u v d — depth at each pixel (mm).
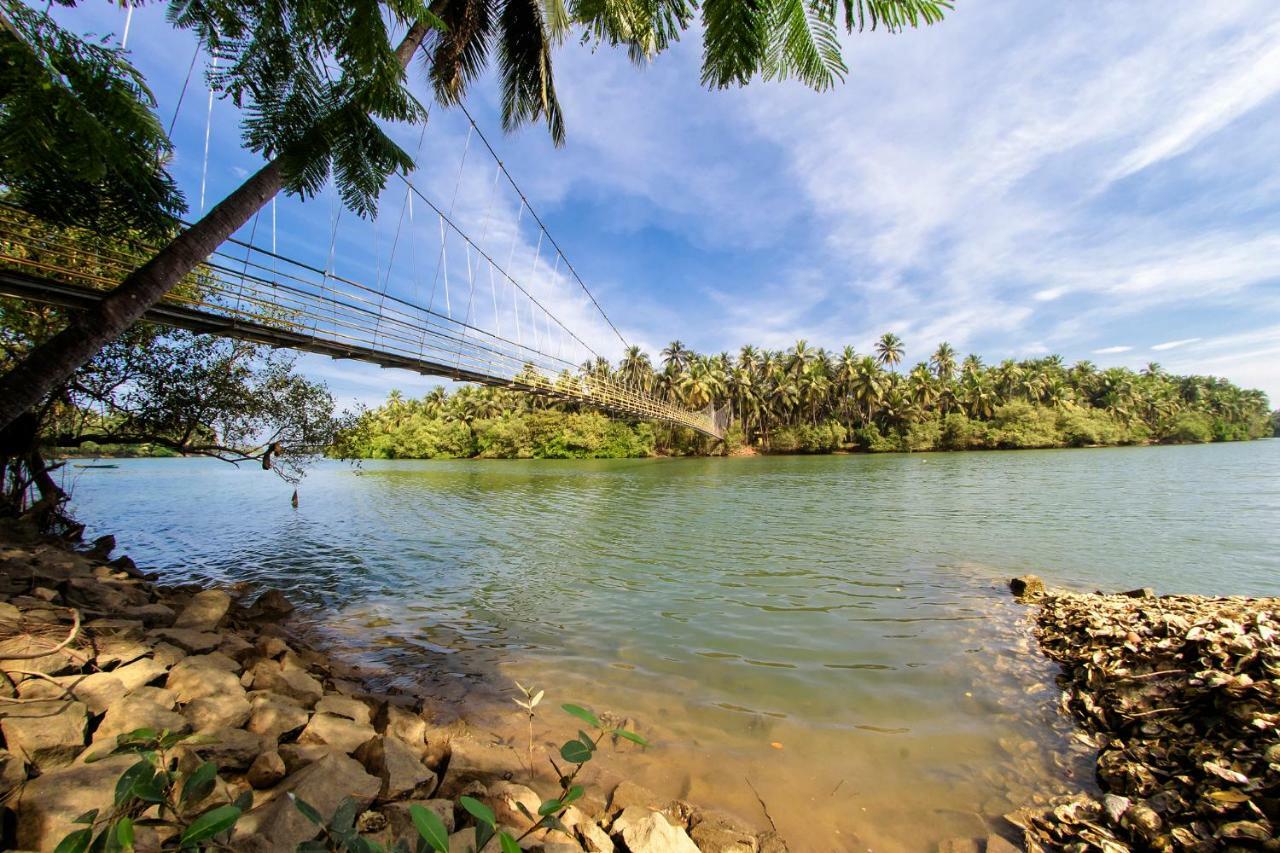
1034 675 5645
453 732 4324
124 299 4840
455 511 20688
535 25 9328
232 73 3871
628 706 4988
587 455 66188
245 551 13125
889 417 70562
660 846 2957
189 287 7527
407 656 6293
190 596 8203
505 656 6270
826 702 5055
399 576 10406
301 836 2363
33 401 4617
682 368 76625
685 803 3506
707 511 19594
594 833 3029
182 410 11227
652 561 11422
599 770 3842
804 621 7430
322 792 2701
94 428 11258
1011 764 4062
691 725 4633
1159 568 10594
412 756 3389
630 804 3402
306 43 3639
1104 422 71375
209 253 5250
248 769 2992
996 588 9078
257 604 7828
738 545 13086
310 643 6746
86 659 3717
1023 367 83750
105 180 4332
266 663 4773
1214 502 19641
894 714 4828
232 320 7895
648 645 6574
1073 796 3670
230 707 3559
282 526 17219
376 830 2662
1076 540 13281
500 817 2994
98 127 2799
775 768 3994
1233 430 87000
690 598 8617
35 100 2566
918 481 29922
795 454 68188
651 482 33062
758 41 3076
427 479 38688
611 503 22578
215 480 39469
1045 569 10469
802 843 3229
